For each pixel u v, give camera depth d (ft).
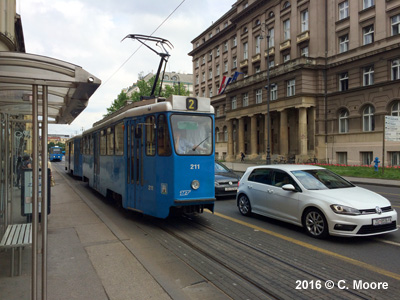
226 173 42.14
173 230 23.81
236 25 157.17
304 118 109.29
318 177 24.59
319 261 17.03
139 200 26.25
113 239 20.35
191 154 23.85
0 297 12.29
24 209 21.86
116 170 31.07
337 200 20.68
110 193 35.19
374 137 92.99
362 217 19.54
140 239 21.44
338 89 105.70
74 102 12.38
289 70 111.75
